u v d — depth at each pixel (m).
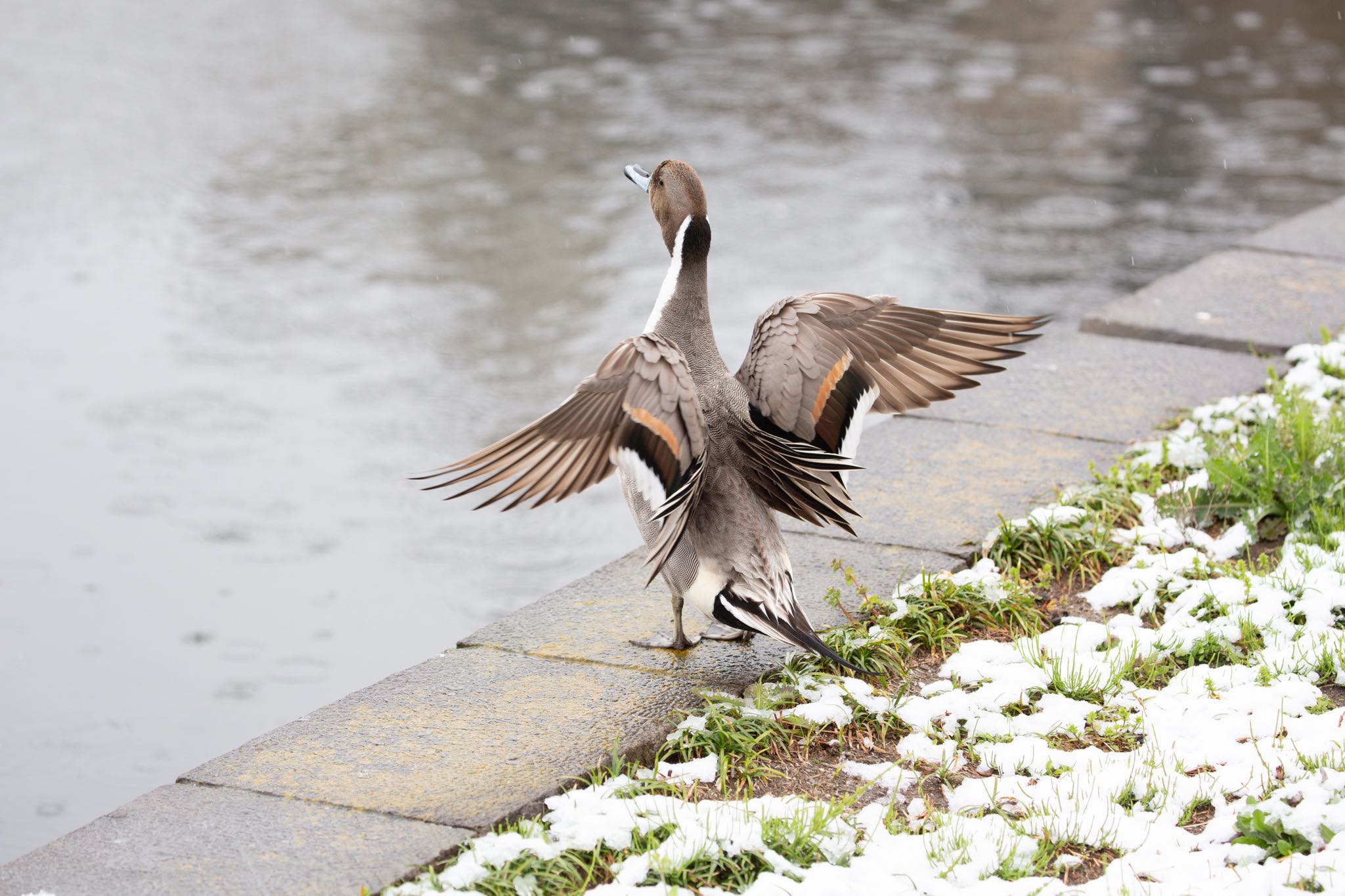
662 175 6.98
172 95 27.95
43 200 22.19
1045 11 36.22
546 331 17.61
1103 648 7.30
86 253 20.17
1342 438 9.03
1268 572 7.95
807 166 23.91
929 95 28.30
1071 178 23.55
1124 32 34.12
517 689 6.93
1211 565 8.04
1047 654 7.11
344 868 5.57
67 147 24.69
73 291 18.92
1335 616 7.39
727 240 20.58
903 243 20.50
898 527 8.61
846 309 6.83
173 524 13.49
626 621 7.63
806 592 7.84
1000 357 6.89
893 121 26.53
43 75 29.36
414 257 19.95
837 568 7.70
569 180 23.08
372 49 31.64
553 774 6.20
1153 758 6.20
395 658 11.48
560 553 13.46
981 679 6.97
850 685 6.82
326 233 20.97
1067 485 9.16
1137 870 5.49
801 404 6.61
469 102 27.48
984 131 26.03
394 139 25.28
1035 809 5.92
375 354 17.08
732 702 6.64
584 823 5.72
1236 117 27.03
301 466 14.62
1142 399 10.63
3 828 9.20
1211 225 21.27
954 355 6.86
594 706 6.76
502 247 20.38
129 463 14.57
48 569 12.70
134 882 5.48
